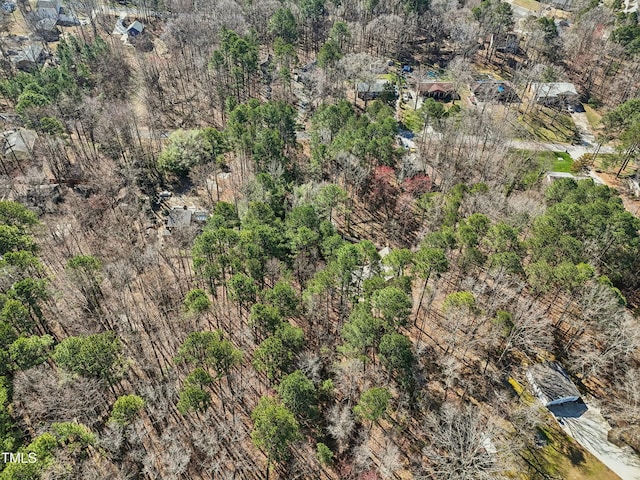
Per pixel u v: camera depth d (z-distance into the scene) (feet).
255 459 192.34
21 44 545.03
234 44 447.01
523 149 423.64
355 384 211.82
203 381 179.01
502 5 586.04
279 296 213.87
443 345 234.79
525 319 218.38
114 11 651.66
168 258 291.99
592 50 553.23
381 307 197.98
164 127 438.81
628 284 260.83
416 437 200.64
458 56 577.43
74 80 420.77
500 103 510.17
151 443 194.80
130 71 509.76
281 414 163.94
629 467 193.36
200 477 186.09
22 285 205.67
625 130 409.90
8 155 362.33
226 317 252.01
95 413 191.72
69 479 166.09
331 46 475.31
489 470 179.11
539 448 198.18
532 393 218.59
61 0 638.12
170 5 632.79
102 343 187.42
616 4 614.34
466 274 255.09
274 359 190.90
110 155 382.42
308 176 361.10
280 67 505.25
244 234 237.04
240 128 350.64
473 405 211.61
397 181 360.89
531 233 268.82
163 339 241.35
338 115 373.61
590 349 231.30
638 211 362.12
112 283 260.21
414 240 320.09
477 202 286.87
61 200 336.08
